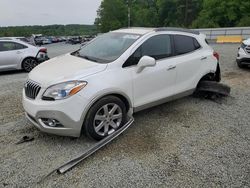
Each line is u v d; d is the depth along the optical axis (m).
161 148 3.79
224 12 52.97
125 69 4.10
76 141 3.94
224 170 3.28
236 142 3.99
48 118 3.56
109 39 4.88
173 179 3.11
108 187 2.97
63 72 3.79
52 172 3.22
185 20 72.88
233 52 14.70
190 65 5.15
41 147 3.79
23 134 4.20
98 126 3.86
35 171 3.24
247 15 50.47
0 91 6.92
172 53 4.89
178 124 4.62
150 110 5.26
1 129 4.39
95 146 3.65
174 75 4.86
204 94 5.99
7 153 3.63
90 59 4.33
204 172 3.24
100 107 3.79
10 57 9.84
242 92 6.60
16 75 9.62
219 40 24.58
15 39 10.21
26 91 3.93
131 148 3.79
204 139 4.08
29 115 3.86
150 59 4.06
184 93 5.22
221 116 5.02
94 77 3.74
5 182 3.04
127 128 4.28
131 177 3.14
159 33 4.73
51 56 17.28
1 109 5.39
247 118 4.93
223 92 5.78
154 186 2.99
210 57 5.64
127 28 5.29
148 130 4.37
